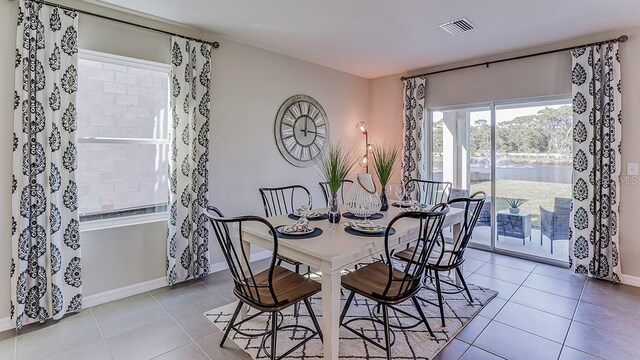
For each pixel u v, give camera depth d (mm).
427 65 4465
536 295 2873
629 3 2609
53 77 2367
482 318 2479
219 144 3434
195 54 3131
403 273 2295
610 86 3137
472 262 3758
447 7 2707
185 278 3129
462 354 2039
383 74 5000
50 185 2363
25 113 2260
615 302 2734
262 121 3828
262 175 3852
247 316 2480
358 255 1915
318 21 3002
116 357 2014
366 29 3195
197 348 2105
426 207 3127
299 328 2332
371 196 2691
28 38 2260
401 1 2605
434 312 2561
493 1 2594
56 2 2457
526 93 3770
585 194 3299
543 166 3783
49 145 2359
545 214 3783
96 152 2738
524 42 3521
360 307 2668
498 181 4129
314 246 1904
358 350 2072
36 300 2348
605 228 3191
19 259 2264
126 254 2871
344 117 4879
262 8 2742
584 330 2303
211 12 2814
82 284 2637
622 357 1997
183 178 3078
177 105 3020
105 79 2756
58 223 2416
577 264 3357
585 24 3029
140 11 2781
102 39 2676
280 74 3996
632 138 3096
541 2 2598
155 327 2357
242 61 3605
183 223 3096
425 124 4691
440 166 4629
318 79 4469
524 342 2162
